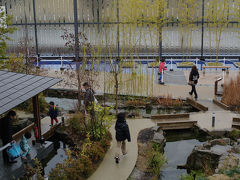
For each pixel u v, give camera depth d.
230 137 11.97
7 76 9.98
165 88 17.80
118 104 15.46
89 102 12.03
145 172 9.45
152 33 23.62
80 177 8.85
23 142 9.61
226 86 15.91
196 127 12.73
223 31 23.92
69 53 24.92
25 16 24.70
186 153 11.23
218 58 24.28
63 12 24.42
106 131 11.36
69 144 11.71
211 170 9.16
